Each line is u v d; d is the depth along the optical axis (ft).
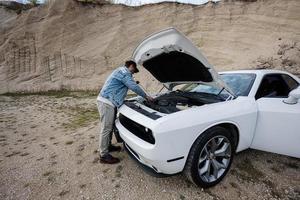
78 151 11.74
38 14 54.24
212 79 9.16
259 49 44.14
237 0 51.16
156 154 6.89
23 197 8.10
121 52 50.78
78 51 50.67
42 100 34.94
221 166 8.32
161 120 7.08
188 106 8.98
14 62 48.57
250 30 47.60
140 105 9.52
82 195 8.04
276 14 46.91
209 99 9.54
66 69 48.42
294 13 45.52
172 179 8.72
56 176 9.40
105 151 10.07
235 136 8.71
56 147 12.64
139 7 56.59
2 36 52.49
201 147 7.48
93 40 52.49
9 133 16.58
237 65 42.09
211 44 49.19
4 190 8.55
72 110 25.50
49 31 51.88
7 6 61.41
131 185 8.45
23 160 11.14
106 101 9.46
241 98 9.04
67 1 55.06
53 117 21.95
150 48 9.04
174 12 53.78
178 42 7.88
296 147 8.45
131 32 53.16
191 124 7.22
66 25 52.85
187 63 9.16
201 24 52.31
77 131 15.67
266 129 8.86
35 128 17.80
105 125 9.70
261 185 8.41
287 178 8.84
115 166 9.82
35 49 50.21
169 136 6.89
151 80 42.73
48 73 47.78
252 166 9.59
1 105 30.94
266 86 10.18
